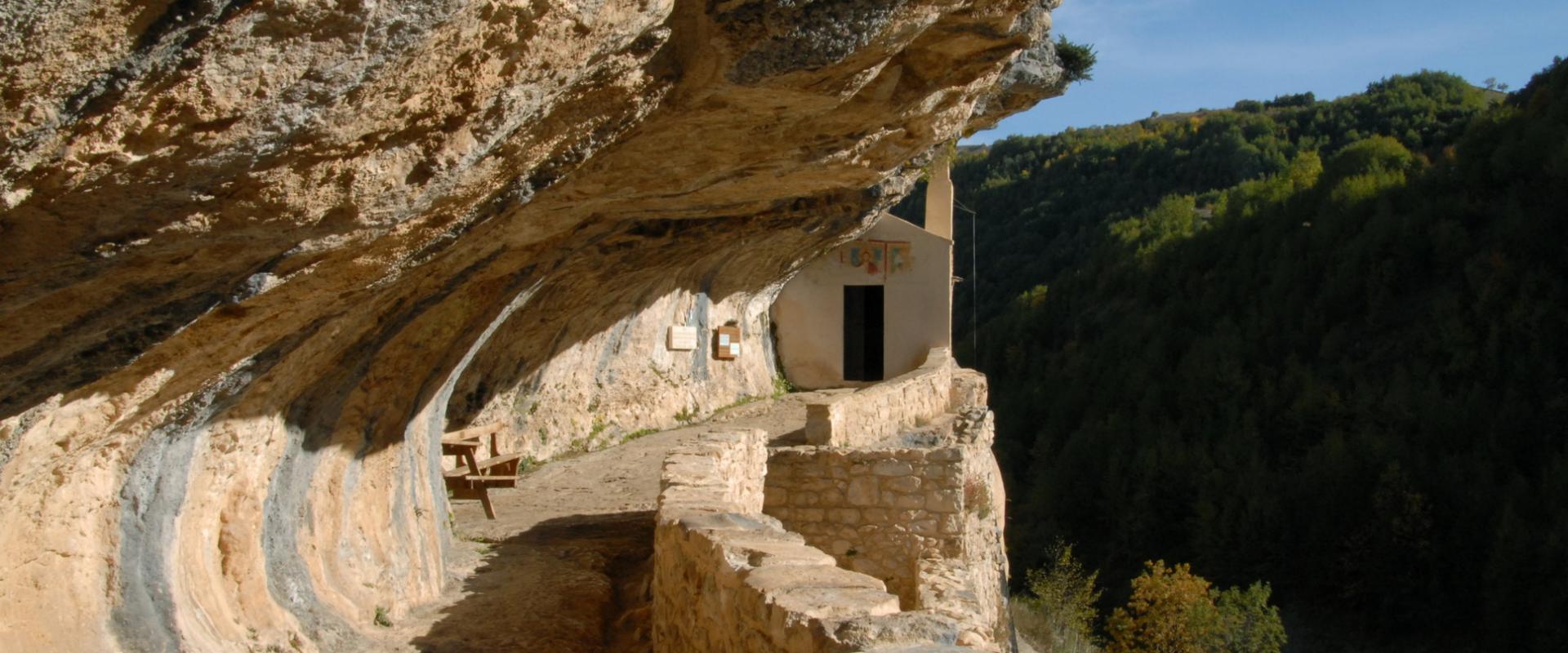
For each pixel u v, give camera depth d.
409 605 7.05
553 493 11.44
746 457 9.09
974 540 10.46
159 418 4.51
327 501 6.44
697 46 4.66
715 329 17.66
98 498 4.51
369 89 3.26
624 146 5.51
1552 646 30.45
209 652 4.94
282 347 4.83
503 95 3.81
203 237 3.44
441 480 8.68
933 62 5.92
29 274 3.12
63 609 4.35
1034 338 54.28
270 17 2.78
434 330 6.57
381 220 4.06
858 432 11.61
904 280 20.44
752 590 4.22
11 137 2.60
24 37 2.39
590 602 7.54
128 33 2.55
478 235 5.53
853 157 6.83
